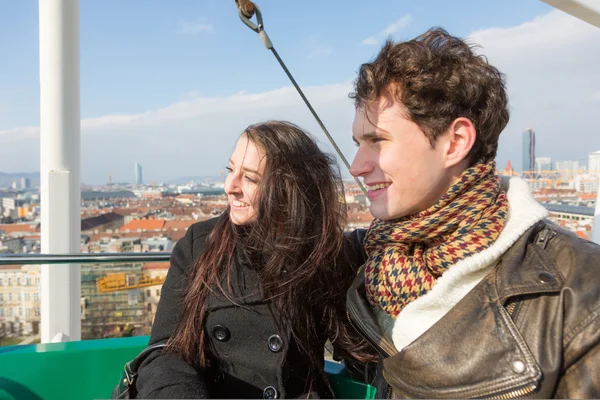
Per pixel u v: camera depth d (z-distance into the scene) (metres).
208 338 1.25
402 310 1.00
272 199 1.22
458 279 0.92
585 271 0.84
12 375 1.53
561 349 0.79
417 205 1.03
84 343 1.67
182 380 1.08
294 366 1.26
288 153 1.26
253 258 1.25
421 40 1.01
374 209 1.07
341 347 1.33
